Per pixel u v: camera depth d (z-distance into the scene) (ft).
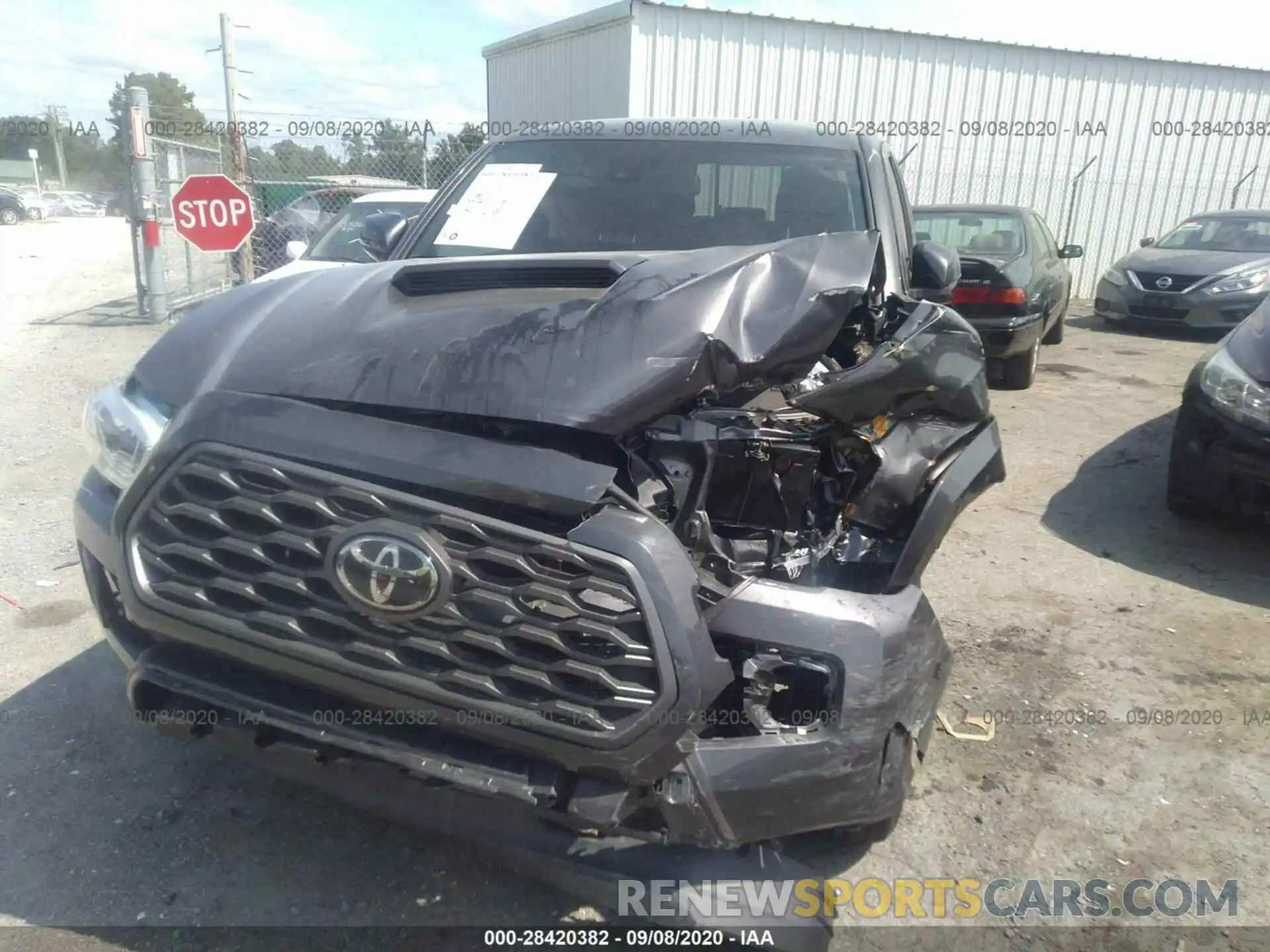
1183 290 38.45
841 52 43.62
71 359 30.86
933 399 8.10
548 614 6.28
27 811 9.27
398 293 8.00
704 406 7.16
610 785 6.50
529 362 6.74
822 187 11.70
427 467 6.46
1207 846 9.37
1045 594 14.78
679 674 6.17
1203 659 12.85
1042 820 9.66
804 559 7.71
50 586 14.12
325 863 8.75
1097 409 26.71
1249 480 15.29
